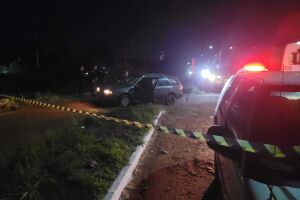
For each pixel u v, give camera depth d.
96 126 9.24
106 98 17.09
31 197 4.52
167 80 18.44
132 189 5.85
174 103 18.72
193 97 23.06
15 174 5.09
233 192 3.43
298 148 2.93
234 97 5.01
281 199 2.61
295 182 2.76
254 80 4.34
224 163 4.33
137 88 17.62
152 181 6.23
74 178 5.26
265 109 3.59
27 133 9.65
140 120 10.84
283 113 3.54
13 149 6.59
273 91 3.78
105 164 6.28
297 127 3.41
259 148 2.98
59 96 21.53
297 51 9.35
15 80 25.75
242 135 3.59
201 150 8.29
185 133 4.07
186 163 7.29
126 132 8.81
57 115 13.43
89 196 5.00
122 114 11.60
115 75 27.12
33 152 5.82
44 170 5.31
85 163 6.08
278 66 10.83
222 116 5.59
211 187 5.90
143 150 8.08
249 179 2.97
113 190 5.27
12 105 15.06
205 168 6.94
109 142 7.39
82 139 7.00
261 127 3.45
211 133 3.59
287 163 2.93
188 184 6.08
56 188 4.98
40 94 20.08
